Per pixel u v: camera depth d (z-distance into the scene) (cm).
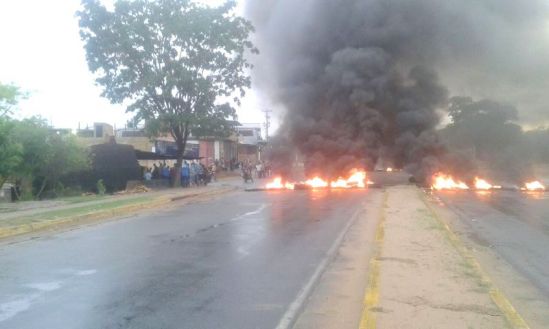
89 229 1477
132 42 3098
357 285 800
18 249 1147
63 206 2014
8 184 2731
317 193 2875
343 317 641
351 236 1262
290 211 1895
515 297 758
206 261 985
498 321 568
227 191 3155
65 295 745
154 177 3478
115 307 684
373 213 1772
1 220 1554
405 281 748
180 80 3144
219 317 637
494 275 902
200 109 3284
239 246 1151
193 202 2395
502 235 1343
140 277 855
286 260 989
